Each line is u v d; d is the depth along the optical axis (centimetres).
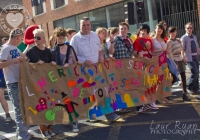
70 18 2144
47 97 518
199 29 1441
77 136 540
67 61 547
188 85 786
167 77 702
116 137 513
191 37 764
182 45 755
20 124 515
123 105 620
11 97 517
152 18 1645
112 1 1766
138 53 661
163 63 695
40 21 2441
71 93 546
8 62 482
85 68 569
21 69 491
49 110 518
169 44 726
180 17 1515
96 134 540
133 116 633
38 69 513
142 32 670
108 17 1839
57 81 532
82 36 576
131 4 1150
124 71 633
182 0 1496
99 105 584
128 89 637
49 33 2362
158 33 693
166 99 716
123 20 1734
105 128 570
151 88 672
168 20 1572
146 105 659
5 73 516
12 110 795
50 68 527
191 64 766
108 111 591
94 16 1944
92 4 1911
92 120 621
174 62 716
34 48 521
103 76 596
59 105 530
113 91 612
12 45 519
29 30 614
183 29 1508
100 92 587
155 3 1614
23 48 725
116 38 646
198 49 780
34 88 503
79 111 552
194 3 1466
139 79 652
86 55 576
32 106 500
